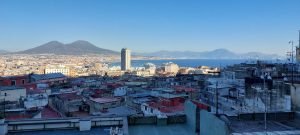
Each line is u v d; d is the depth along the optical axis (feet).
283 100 93.81
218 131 52.54
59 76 580.71
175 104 244.22
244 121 66.39
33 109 233.76
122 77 654.94
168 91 307.78
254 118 68.28
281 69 216.95
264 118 68.59
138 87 417.28
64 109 314.14
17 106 247.70
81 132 66.44
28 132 66.90
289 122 66.90
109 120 70.74
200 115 62.64
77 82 533.55
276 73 188.85
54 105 343.46
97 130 67.77
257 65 304.09
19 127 67.36
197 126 66.64
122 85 440.04
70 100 322.75
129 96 318.65
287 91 92.63
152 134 65.72
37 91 345.10
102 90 403.75
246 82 151.74
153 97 304.30
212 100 226.17
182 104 242.99
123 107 276.21
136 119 71.41
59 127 68.95
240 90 212.43
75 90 416.05
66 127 69.15
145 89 379.96
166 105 239.91
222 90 231.50
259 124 64.39
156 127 70.13
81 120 67.92
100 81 547.90
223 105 193.98
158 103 249.14
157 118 71.46
